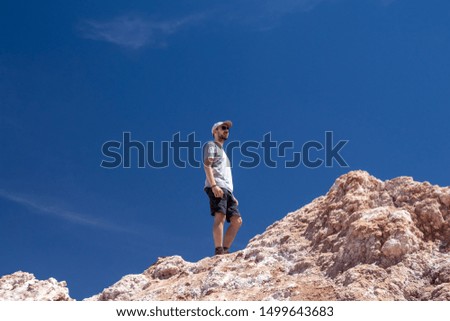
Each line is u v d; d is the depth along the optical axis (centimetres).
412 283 670
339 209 823
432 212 757
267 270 769
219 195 949
